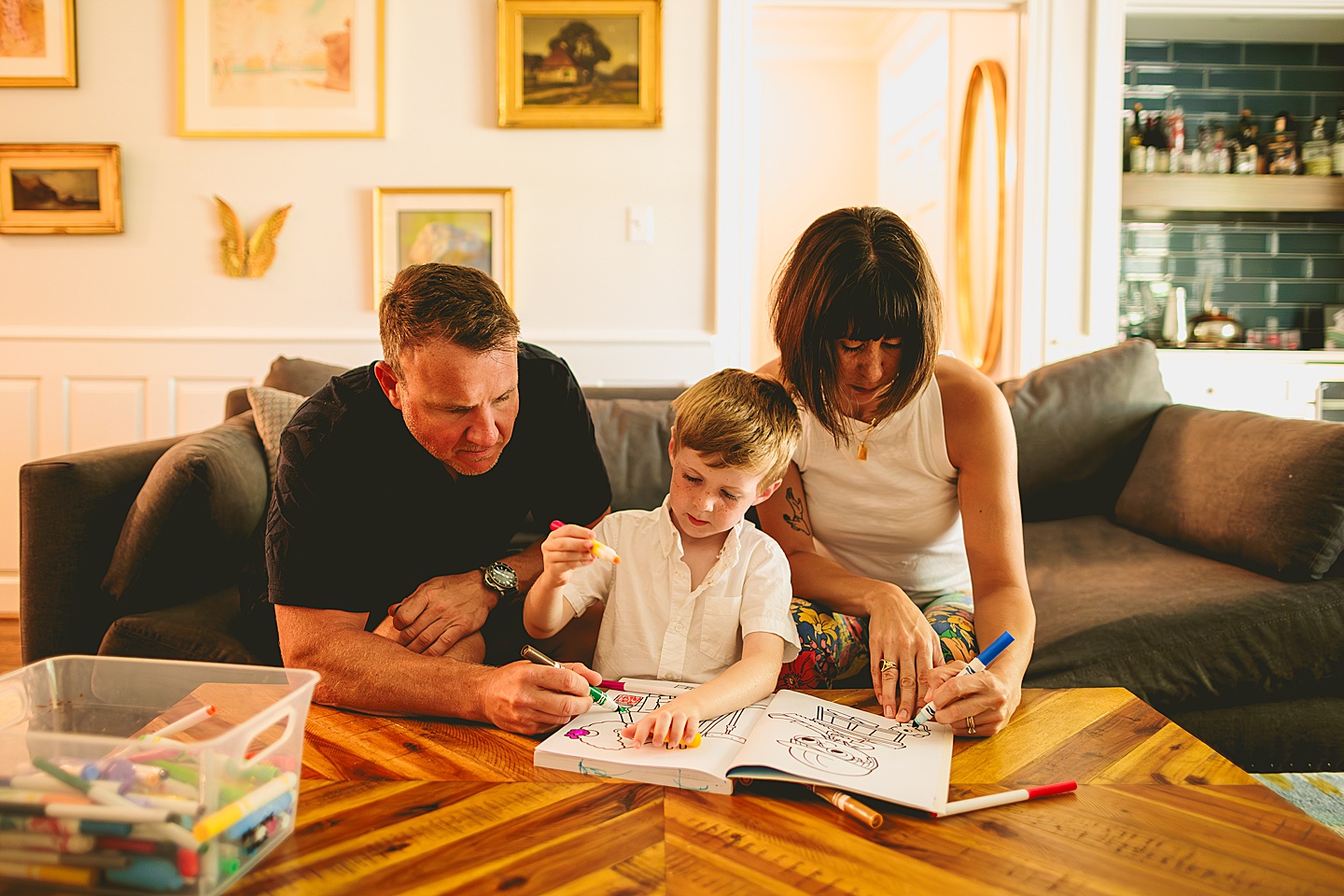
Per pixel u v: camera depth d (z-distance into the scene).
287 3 3.12
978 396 1.36
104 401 3.20
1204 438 1.97
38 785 0.63
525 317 3.23
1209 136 3.86
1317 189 3.74
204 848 0.63
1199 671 1.58
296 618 1.17
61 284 3.18
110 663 0.80
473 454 1.14
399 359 1.08
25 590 1.63
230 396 2.25
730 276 3.22
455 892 0.64
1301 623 1.60
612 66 3.15
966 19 4.07
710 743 0.91
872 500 1.44
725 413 1.15
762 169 5.91
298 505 1.18
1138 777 0.86
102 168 3.12
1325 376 3.57
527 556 1.46
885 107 5.62
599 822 0.76
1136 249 4.10
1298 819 0.77
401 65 3.16
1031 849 0.71
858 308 1.15
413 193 3.17
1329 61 4.01
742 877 0.67
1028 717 1.01
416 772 0.86
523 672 0.97
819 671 1.28
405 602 1.25
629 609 1.25
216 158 3.16
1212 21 3.74
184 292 3.19
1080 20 3.28
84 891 0.62
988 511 1.32
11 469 3.20
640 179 3.20
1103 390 2.23
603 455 2.05
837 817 0.77
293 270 3.19
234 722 0.78
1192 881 0.67
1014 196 3.39
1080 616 1.67
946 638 1.21
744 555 1.25
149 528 1.63
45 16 3.11
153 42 3.13
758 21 5.49
